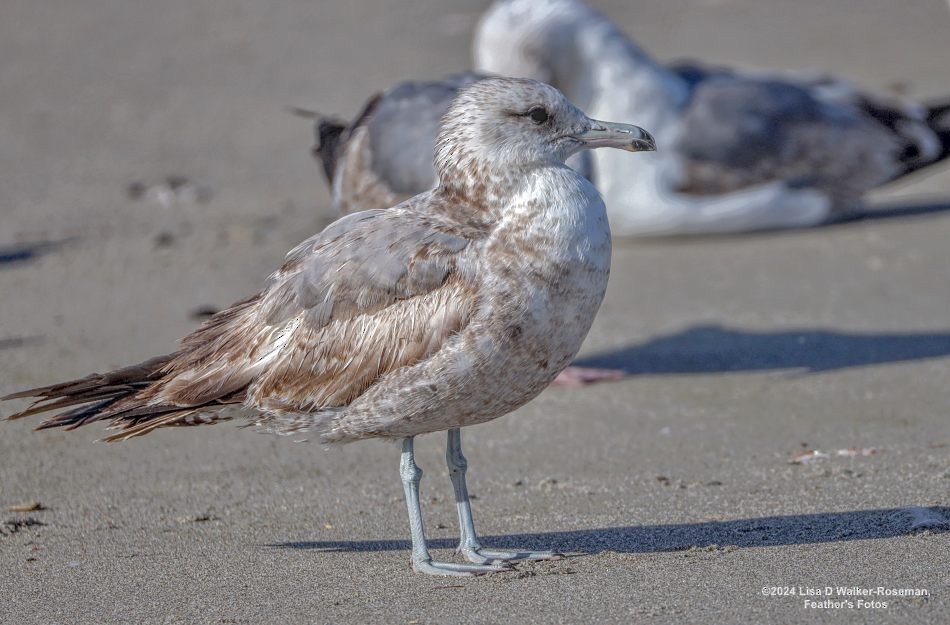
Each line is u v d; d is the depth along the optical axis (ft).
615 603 26.37
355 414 28.73
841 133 65.72
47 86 102.06
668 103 63.46
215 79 101.55
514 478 36.86
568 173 28.96
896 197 71.31
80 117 92.63
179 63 107.55
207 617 26.99
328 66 102.83
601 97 62.39
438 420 28.78
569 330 28.50
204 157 81.87
